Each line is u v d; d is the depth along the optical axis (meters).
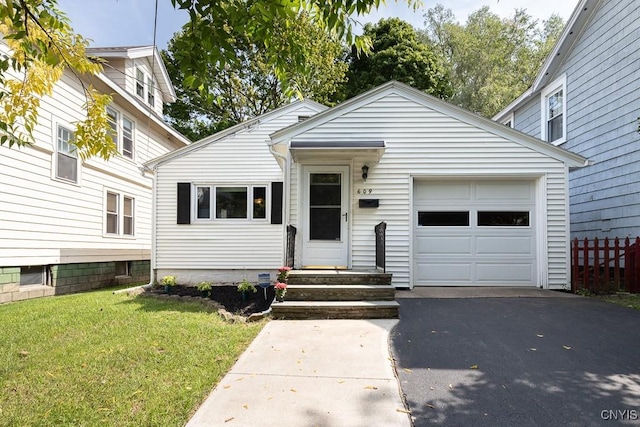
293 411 2.68
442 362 3.62
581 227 9.65
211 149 9.59
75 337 4.44
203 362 3.59
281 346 4.11
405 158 7.42
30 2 2.94
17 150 7.56
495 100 23.61
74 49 3.61
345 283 6.07
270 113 9.75
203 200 9.55
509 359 3.68
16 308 6.38
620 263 7.41
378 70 19.94
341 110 7.46
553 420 2.58
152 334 4.53
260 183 9.52
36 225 8.04
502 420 2.59
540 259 7.30
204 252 9.34
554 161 7.31
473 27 25.52
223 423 2.52
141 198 12.62
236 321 5.26
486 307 5.77
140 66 12.73
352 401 2.84
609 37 8.61
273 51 3.37
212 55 2.67
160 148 13.98
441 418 2.61
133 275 12.13
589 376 3.29
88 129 3.94
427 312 5.51
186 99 22.44
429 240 7.52
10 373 3.35
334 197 7.36
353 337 4.42
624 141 8.16
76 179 9.34
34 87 3.69
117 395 2.91
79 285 9.44
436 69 21.19
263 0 2.55
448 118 7.45
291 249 6.73
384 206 7.36
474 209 7.52
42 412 2.66
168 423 2.51
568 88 10.12
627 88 8.08
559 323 4.88
